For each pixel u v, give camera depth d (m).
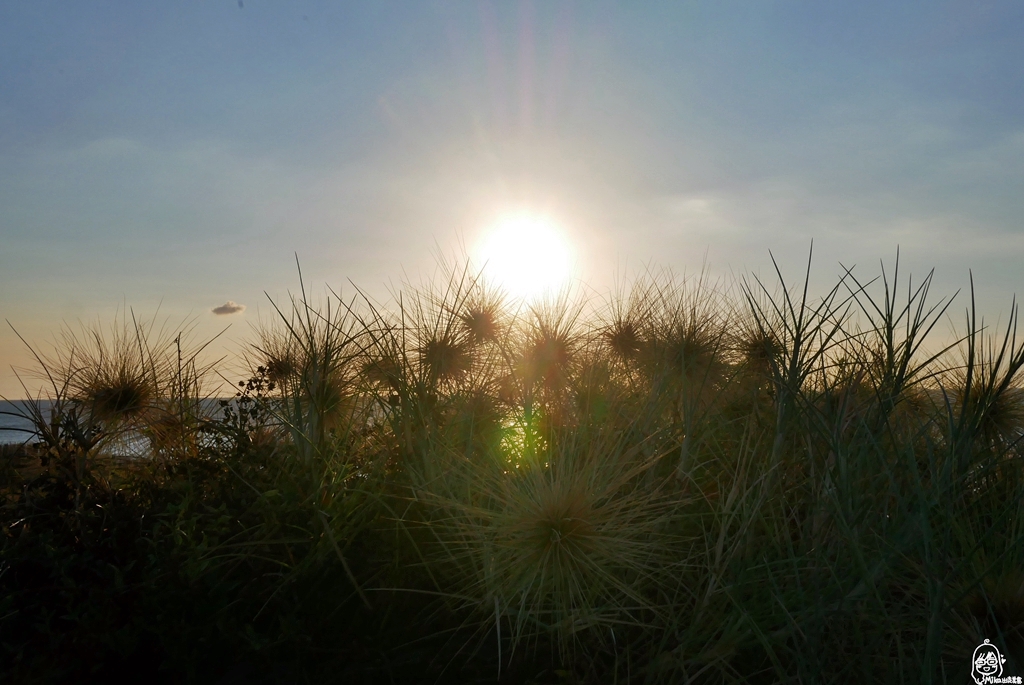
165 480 3.74
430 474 3.59
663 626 3.05
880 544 2.82
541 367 4.85
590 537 3.03
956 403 3.92
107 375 4.60
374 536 3.44
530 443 3.98
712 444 3.91
